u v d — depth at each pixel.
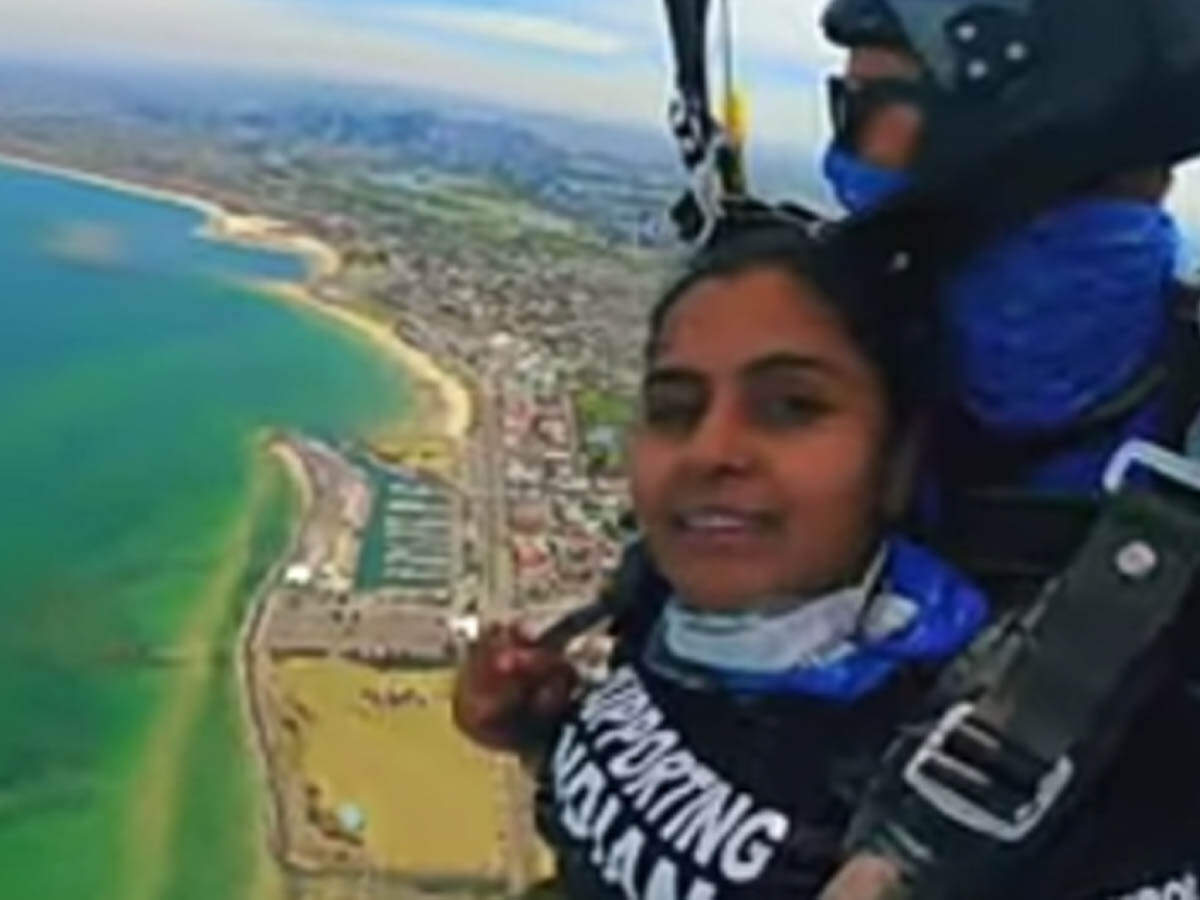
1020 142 0.56
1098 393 0.58
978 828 0.49
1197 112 0.56
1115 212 0.57
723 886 0.58
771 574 0.58
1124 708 0.50
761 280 0.58
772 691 0.59
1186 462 0.52
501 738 0.74
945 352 0.59
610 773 0.62
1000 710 0.51
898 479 0.59
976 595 0.59
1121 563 0.52
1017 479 0.59
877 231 0.58
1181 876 0.52
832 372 0.58
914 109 0.57
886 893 0.49
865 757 0.57
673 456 0.59
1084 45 0.55
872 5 0.58
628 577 0.70
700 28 0.66
